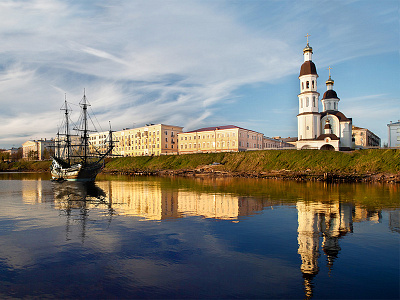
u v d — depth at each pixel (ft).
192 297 31.09
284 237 53.78
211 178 249.75
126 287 33.47
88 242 50.98
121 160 426.51
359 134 449.48
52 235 55.77
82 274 37.17
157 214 76.69
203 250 46.39
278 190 138.00
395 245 49.01
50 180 252.21
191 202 98.68
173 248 47.42
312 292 32.32
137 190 143.54
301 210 81.51
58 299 30.81
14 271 38.27
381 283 34.63
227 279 35.60
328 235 55.21
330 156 261.44
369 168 231.50
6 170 538.06
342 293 32.14
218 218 70.79
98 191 141.49
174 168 345.72
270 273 37.42
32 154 624.18
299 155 276.41
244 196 114.21
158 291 32.50
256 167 286.25
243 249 46.88
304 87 311.06
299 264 40.50
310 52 313.12
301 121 308.81
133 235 55.21
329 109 336.49
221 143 393.70
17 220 70.13
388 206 88.38
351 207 86.63
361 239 52.54
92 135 568.82
